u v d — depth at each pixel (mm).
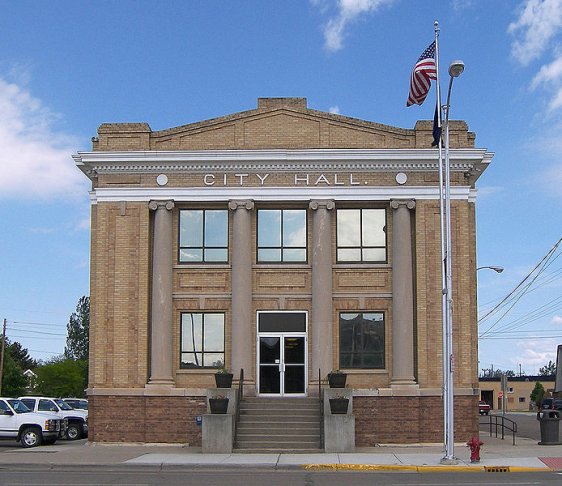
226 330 30828
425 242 30359
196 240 31328
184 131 31406
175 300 30953
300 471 21859
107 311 30375
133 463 22875
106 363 30156
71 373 93438
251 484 18125
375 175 30766
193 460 23656
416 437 29328
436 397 29594
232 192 30766
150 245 30953
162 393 29719
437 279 30203
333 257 31000
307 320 30844
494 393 122312
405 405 29500
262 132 31359
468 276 30203
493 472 21281
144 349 30172
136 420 29812
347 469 22078
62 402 38531
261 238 31344
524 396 120938
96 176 31438
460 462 22797
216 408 26969
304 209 31438
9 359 90812
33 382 100688
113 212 30812
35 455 25703
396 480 19000
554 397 74375
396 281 30359
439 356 29875
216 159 30562
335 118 31297
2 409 31516
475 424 29547
